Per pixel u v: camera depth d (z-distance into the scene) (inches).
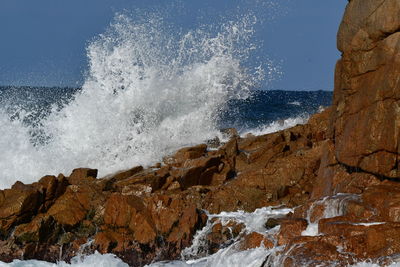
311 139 1471.5
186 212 1103.6
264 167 1353.3
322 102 4065.0
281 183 1259.8
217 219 1114.1
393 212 798.5
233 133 1643.7
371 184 946.7
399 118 901.8
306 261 723.4
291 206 1195.3
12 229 1113.4
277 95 5216.5
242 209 1214.3
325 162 1106.1
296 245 765.9
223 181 1330.0
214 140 1568.7
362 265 697.0
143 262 1066.1
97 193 1205.1
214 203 1215.6
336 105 1099.3
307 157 1301.7
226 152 1409.9
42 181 1183.6
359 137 979.3
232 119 2561.5
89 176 1298.0
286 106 3737.7
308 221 918.4
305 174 1272.1
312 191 1144.2
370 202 848.3
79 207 1167.0
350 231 764.0
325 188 1083.9
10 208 1115.3
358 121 989.2
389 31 938.7
